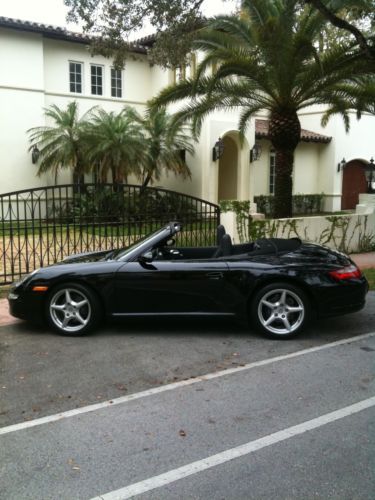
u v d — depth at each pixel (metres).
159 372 4.88
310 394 4.31
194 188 20.69
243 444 3.46
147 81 22.06
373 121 25.73
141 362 5.15
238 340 5.87
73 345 5.73
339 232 12.59
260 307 5.86
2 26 17.81
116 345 5.71
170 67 10.50
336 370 4.89
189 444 3.48
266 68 11.25
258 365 5.05
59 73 19.75
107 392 4.41
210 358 5.26
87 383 4.62
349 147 25.02
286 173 12.33
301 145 24.48
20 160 18.80
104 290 5.92
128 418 3.90
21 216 18.88
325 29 12.75
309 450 3.37
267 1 10.80
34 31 18.42
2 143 18.42
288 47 10.58
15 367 5.05
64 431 3.71
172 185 21.12
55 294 6.01
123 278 5.90
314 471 3.11
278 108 12.11
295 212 24.03
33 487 3.01
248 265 5.87
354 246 12.99
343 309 5.86
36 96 18.91
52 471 3.18
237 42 11.78
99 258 6.54
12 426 3.81
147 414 3.97
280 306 5.86
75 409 4.08
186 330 6.27
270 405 4.09
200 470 3.15
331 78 11.65
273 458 3.27
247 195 21.28
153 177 20.11
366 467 3.15
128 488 2.98
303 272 5.78
